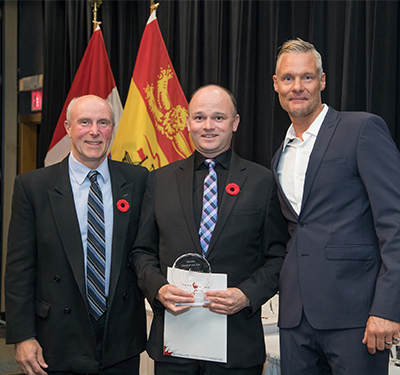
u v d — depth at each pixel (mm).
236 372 1507
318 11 2637
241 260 1557
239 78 2904
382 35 2348
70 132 1746
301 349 1488
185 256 1502
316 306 1435
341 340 1413
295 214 1540
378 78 2357
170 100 2963
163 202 1659
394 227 1330
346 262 1422
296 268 1504
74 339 1622
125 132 2934
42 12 4441
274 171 1647
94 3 3361
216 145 1616
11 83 4676
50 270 1649
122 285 1681
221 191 1641
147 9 3488
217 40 3107
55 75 4016
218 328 1500
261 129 2895
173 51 3369
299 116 1574
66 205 1668
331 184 1466
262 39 2887
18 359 1633
